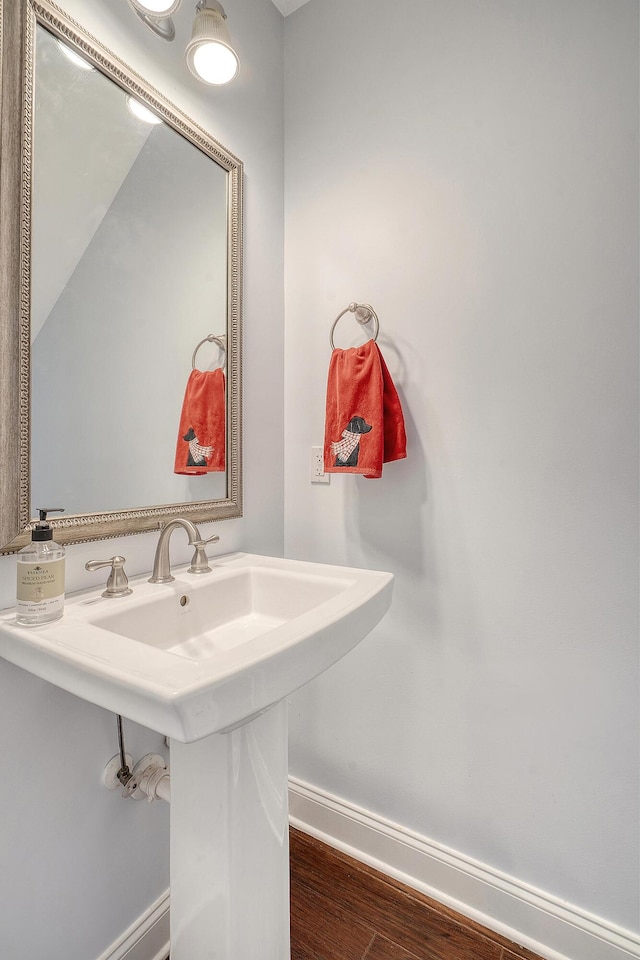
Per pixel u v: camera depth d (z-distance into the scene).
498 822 1.14
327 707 1.39
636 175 0.95
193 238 1.12
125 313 0.97
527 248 1.06
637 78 0.94
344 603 0.80
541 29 1.04
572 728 1.05
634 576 0.98
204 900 0.78
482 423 1.13
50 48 0.81
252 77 1.31
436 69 1.17
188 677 0.52
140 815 1.01
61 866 0.85
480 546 1.14
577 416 1.02
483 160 1.11
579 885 1.04
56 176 0.83
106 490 0.93
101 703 0.55
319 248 1.38
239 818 0.76
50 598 0.70
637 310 0.96
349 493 1.34
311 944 1.08
